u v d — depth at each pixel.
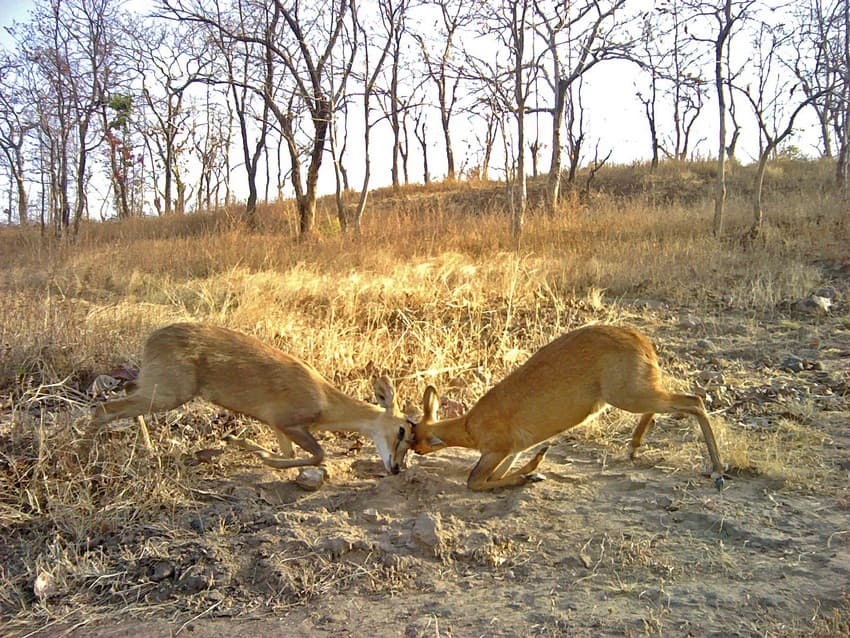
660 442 2.65
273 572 1.96
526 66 8.20
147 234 10.59
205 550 2.04
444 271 4.98
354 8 8.35
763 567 1.84
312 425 2.49
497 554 2.02
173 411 2.88
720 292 4.63
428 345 3.51
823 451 2.47
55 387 3.01
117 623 1.82
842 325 3.91
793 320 4.05
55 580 1.94
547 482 2.40
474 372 3.40
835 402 2.90
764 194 9.26
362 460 2.67
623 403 2.33
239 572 1.98
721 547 1.95
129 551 2.05
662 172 11.53
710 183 10.48
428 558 2.03
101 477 2.33
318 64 8.40
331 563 2.01
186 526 2.17
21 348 3.24
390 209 11.36
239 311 3.99
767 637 1.57
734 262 5.25
